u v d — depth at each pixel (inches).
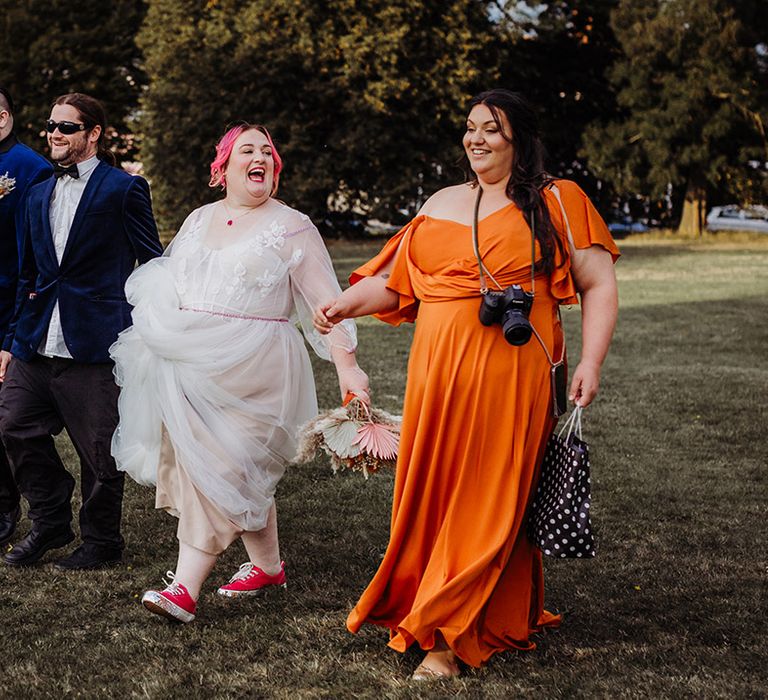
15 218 197.8
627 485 242.5
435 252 146.9
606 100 1448.1
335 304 152.3
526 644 149.6
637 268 890.1
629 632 158.1
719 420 312.2
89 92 1316.4
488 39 1223.5
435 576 142.9
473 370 142.3
